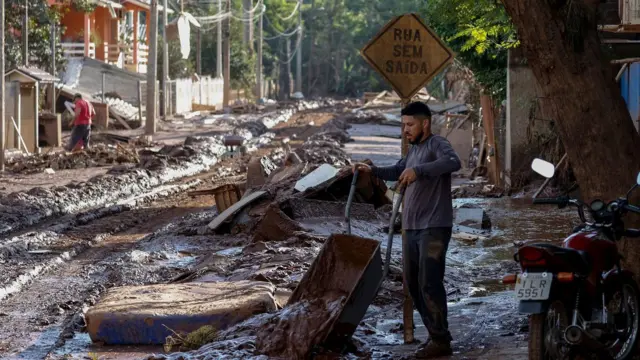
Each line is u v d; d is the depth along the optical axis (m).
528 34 9.84
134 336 11.03
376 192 19.47
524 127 26.23
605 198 9.81
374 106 83.19
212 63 97.31
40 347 11.38
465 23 23.55
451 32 28.81
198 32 83.75
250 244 17.00
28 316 13.01
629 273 8.27
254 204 19.66
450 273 14.44
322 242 16.78
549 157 25.88
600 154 9.78
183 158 35.31
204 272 14.69
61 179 29.31
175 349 10.61
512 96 26.31
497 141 28.44
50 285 15.01
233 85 99.50
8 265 16.28
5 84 35.81
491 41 25.27
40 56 48.91
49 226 20.67
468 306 12.00
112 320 11.06
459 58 30.05
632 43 24.59
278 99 130.50
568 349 7.96
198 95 78.50
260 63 95.69
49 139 41.00
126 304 11.42
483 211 19.59
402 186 9.04
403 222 9.46
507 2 9.88
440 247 9.21
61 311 13.25
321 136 47.19
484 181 29.88
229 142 39.34
